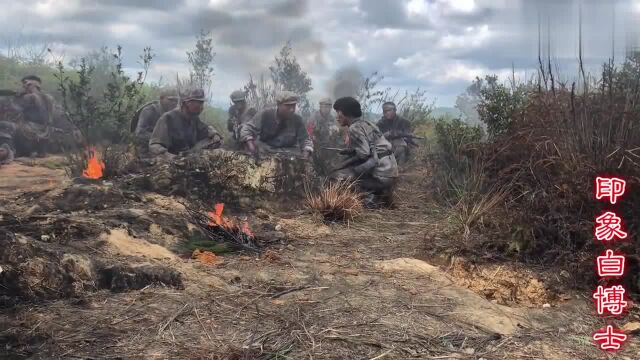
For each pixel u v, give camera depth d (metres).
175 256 3.67
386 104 8.95
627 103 4.10
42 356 2.34
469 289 3.59
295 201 5.39
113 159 5.57
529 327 2.99
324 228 4.84
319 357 2.46
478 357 2.57
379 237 4.64
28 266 2.92
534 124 4.54
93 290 3.00
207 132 6.82
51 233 3.56
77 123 8.14
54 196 4.35
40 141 8.75
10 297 2.80
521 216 4.05
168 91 7.40
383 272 3.67
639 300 3.44
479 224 4.28
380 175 5.88
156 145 6.26
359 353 2.53
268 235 4.42
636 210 3.82
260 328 2.71
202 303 2.95
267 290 3.22
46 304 2.81
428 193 6.15
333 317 2.89
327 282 3.43
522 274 3.70
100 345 2.46
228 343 2.54
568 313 3.23
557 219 3.95
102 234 3.65
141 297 2.97
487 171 5.01
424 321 2.91
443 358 2.54
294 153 7.06
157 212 4.23
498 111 5.78
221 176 5.15
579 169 3.93
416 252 4.18
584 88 4.36
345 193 5.38
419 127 10.59
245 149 7.08
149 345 2.48
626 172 3.84
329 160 7.30
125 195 4.57
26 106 9.05
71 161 6.19
